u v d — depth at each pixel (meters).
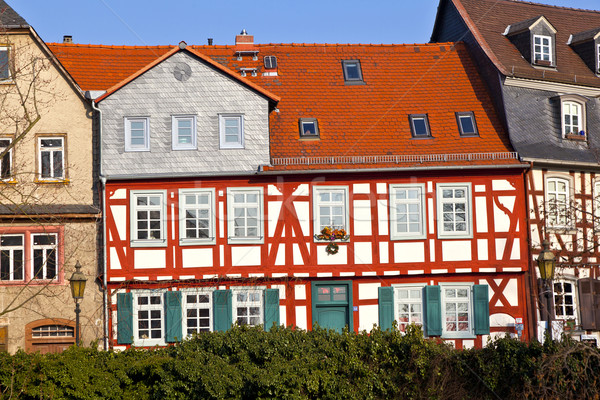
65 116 24.27
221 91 24.39
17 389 16.61
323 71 27.03
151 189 24.12
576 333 24.55
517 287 24.41
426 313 24.17
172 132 24.20
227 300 23.91
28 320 23.52
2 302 23.50
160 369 17.34
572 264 24.25
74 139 24.23
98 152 24.20
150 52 26.95
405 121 25.59
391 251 24.25
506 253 24.38
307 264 24.08
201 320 23.97
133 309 23.83
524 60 27.38
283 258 24.06
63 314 23.58
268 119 24.56
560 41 28.86
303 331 18.31
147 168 24.03
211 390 16.69
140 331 23.84
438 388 17.39
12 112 23.84
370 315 24.19
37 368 16.98
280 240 24.11
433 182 24.48
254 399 16.81
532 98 26.12
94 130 24.30
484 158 24.58
